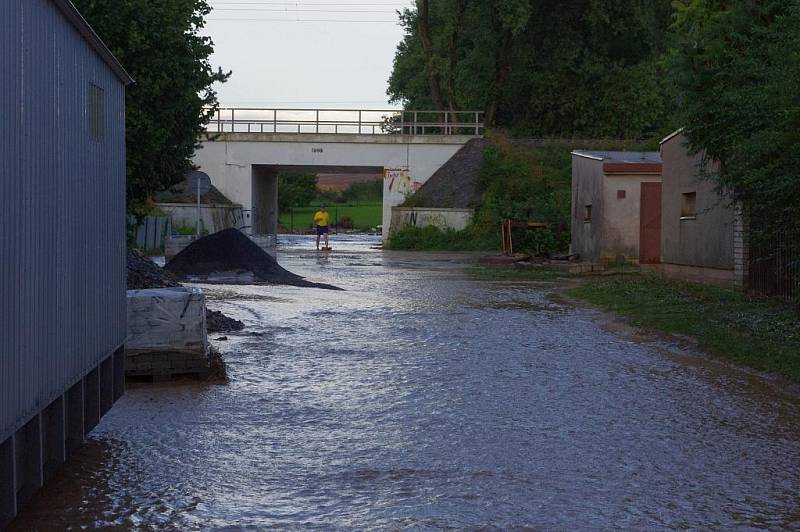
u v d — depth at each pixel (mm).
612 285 26047
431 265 38344
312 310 20438
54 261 7105
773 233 17359
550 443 9133
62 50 7367
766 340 14711
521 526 6742
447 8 63375
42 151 6770
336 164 59156
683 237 25516
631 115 64750
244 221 58875
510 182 54531
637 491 7605
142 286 19469
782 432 9695
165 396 11367
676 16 20016
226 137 58594
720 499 7422
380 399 11195
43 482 7277
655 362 13977
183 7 29922
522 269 35844
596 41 65000
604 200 34406
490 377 12656
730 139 17797
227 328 16953
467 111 61906
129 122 28859
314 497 7414
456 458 8586
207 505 7199
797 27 15508
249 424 9922
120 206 9867
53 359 7070
